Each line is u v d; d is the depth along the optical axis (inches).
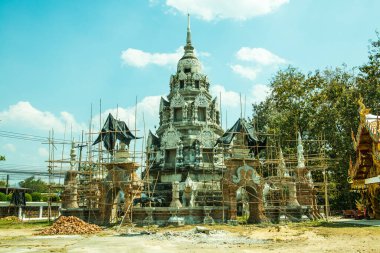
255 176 1664.6
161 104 2576.3
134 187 1610.5
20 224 1819.6
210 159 2266.2
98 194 1798.7
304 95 2652.6
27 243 1050.7
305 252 792.9
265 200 1892.2
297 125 2603.3
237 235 1181.7
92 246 962.7
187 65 2596.0
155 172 2272.4
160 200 1863.9
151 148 2407.7
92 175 1951.3
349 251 790.5
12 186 3213.6
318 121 2490.2
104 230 1433.3
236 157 1664.6
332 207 2559.1
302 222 1632.6
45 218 2674.7
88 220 1638.8
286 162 2154.3
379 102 2213.3
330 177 2506.2
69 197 1824.6
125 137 1684.3
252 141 1849.2
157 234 1238.3
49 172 1846.7
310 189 1863.9
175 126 2394.2
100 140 1737.2
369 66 2293.3
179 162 2239.2
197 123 2381.9
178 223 1534.2
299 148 1959.9
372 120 1515.7
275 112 2952.8
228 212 1619.1
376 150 1478.8
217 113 2541.8
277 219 1704.0
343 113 2348.7
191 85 2536.9
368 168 1648.6
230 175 1648.6
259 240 1045.8
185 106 2422.5
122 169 1609.3
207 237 1138.7
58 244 1019.9
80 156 2037.4
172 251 847.1
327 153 2485.2
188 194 1761.8
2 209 2507.4
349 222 1533.0
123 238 1159.0
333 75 2625.5
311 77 2657.5
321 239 1017.5
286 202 1856.5
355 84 2493.8
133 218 1593.3
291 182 1824.6
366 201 1690.5
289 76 2787.9
